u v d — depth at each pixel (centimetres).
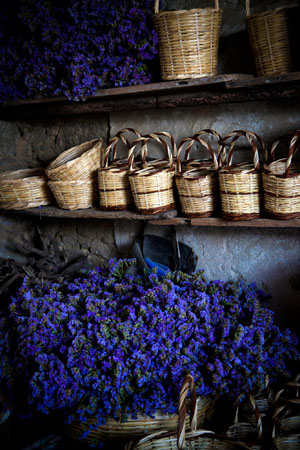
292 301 213
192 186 187
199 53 182
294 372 182
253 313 181
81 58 198
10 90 223
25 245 249
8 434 190
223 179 179
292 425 168
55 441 180
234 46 206
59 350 172
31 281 220
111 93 198
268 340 181
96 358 165
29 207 230
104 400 161
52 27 206
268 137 204
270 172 171
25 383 179
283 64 176
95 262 268
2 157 264
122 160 227
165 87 186
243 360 165
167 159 218
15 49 222
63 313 184
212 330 171
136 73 195
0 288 221
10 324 202
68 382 163
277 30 172
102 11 193
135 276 221
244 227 218
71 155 233
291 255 209
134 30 189
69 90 205
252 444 157
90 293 198
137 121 235
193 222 193
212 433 154
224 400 189
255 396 175
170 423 167
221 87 186
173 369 159
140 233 246
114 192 206
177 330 169
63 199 218
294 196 169
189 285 196
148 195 193
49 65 211
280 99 199
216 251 227
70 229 273
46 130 267
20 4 215
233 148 192
